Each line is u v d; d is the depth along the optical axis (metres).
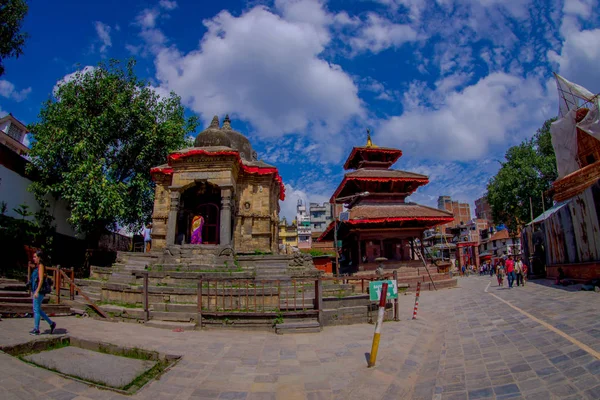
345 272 35.91
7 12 19.80
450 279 31.41
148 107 29.17
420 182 34.25
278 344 10.41
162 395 6.59
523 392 6.04
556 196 27.47
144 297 13.08
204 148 22.61
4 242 20.97
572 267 21.39
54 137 24.91
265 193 25.83
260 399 6.66
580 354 7.07
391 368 8.34
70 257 28.30
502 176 44.44
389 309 14.22
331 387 7.23
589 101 23.16
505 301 17.20
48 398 5.83
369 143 37.88
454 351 9.38
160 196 26.50
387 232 31.70
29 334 9.18
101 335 10.33
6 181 22.66
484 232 81.88
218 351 9.50
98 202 24.03
